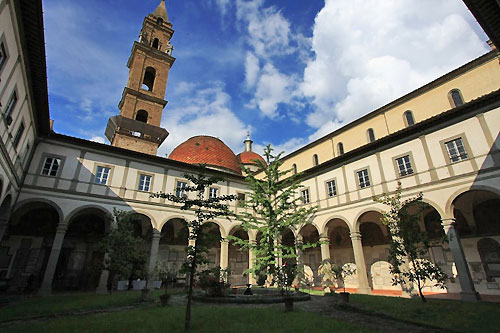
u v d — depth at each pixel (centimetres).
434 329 856
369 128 2603
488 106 1557
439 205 1639
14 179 1614
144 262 1859
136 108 3175
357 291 2019
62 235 1847
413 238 1322
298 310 1125
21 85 1282
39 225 2159
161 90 3438
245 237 2961
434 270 1296
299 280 2325
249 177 2153
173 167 2473
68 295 1712
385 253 2252
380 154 2034
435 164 1717
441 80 2141
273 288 2116
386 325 913
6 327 864
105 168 2167
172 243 2627
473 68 1983
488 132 1531
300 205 2566
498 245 1712
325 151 2966
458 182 1591
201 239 951
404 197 1806
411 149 1858
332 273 2120
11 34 1010
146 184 2311
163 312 1088
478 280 1762
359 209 2064
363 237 2452
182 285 2477
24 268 2039
